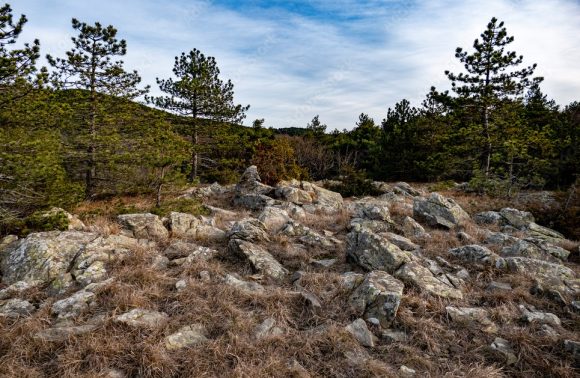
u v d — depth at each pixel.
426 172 26.11
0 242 7.45
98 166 12.98
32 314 4.99
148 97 20.78
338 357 4.40
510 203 15.69
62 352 4.20
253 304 5.57
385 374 4.07
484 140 18.30
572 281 6.65
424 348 4.75
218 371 4.07
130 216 9.15
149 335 4.49
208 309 5.25
